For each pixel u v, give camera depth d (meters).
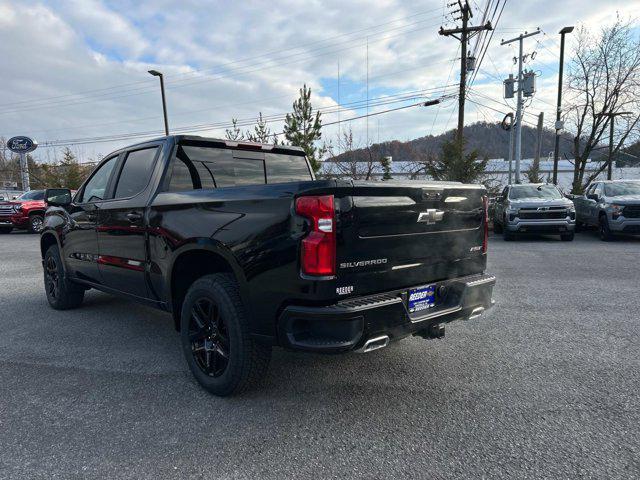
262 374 2.99
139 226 3.70
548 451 2.40
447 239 3.18
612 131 22.64
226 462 2.32
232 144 4.09
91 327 4.79
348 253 2.56
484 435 2.56
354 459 2.34
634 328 4.55
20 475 2.21
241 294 2.80
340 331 2.48
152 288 3.69
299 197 2.51
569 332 4.44
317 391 3.17
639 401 2.97
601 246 11.33
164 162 3.70
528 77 20.62
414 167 23.89
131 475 2.21
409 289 2.93
